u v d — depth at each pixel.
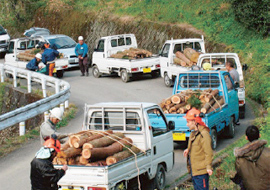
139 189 7.64
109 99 18.00
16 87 21.48
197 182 6.95
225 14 25.11
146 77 23.38
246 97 18.48
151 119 9.09
